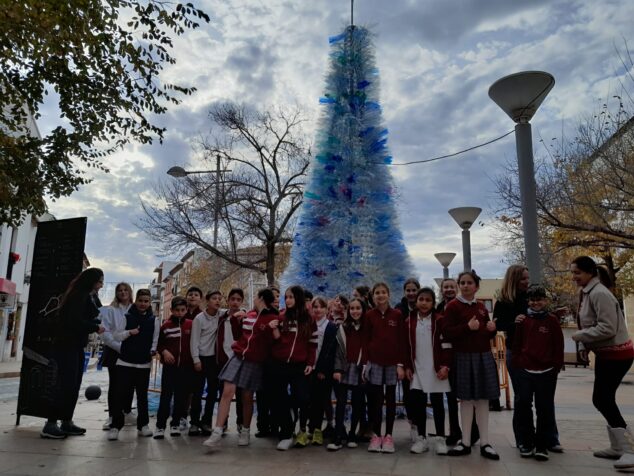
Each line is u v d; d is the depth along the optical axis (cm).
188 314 643
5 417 706
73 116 796
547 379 470
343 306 616
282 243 1988
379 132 782
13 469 428
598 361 462
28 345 616
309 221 761
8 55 679
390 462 455
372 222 750
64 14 630
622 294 1738
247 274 2317
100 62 721
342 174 764
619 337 451
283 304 762
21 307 2566
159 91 767
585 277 471
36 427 629
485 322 493
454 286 610
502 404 839
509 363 518
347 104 788
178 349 593
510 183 1395
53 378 586
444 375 494
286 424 525
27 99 795
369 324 539
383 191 762
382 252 741
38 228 651
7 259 2241
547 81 633
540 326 480
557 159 1227
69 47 676
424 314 530
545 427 462
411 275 748
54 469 429
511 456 475
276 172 1830
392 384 514
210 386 607
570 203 1172
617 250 1667
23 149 804
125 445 530
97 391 917
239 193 1789
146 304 591
